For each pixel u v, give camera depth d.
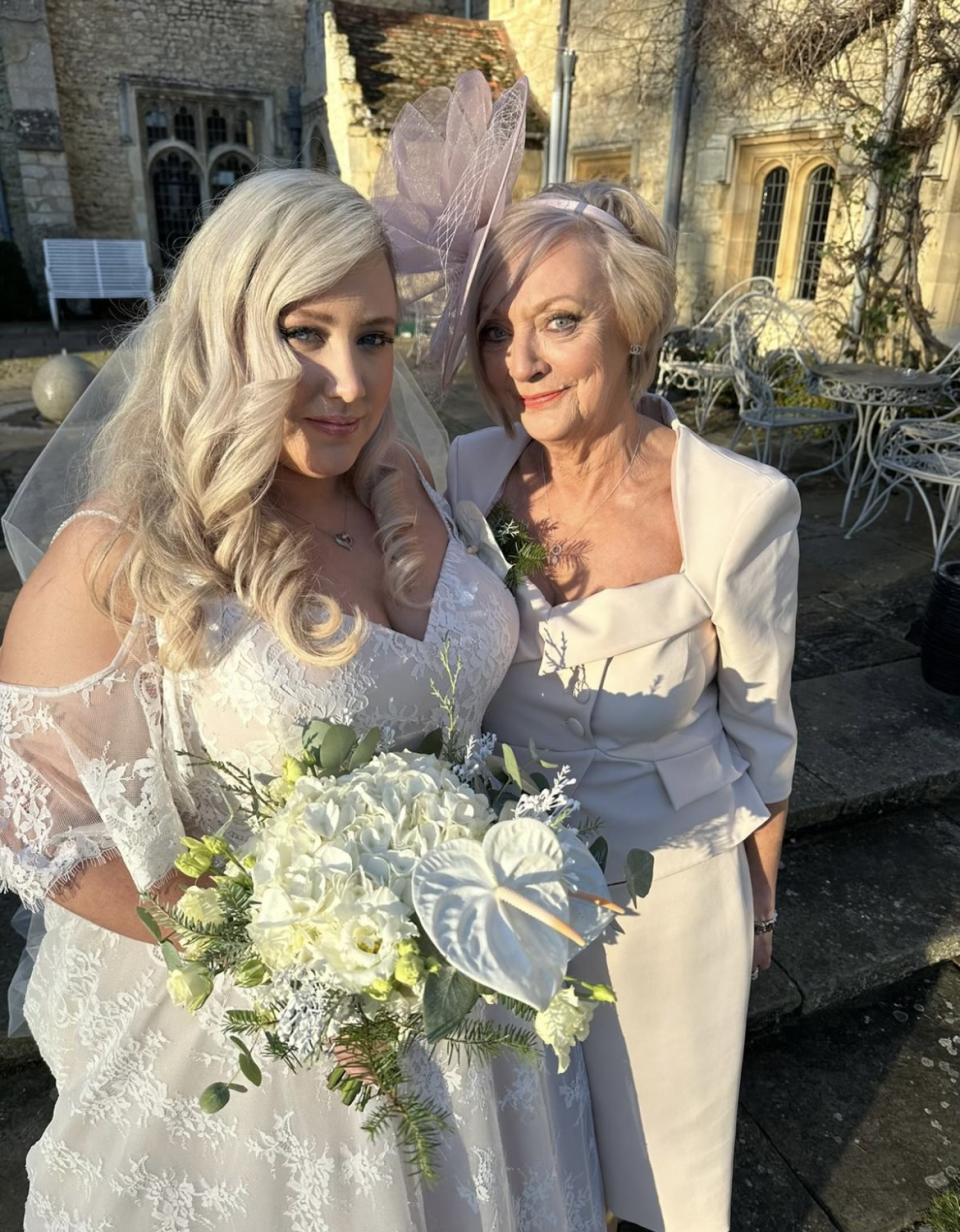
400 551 1.26
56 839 1.05
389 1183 1.17
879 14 6.33
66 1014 1.24
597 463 1.39
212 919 0.95
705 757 1.42
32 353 10.95
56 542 1.10
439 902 0.88
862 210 6.95
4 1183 1.78
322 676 1.10
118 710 1.05
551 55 10.99
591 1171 1.61
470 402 7.55
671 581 1.32
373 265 1.08
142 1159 1.18
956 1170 1.95
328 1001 0.92
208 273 1.04
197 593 1.03
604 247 1.22
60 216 14.29
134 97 14.91
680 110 8.64
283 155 16.08
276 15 15.17
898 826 2.90
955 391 6.21
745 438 7.01
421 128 1.30
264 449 1.03
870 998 2.39
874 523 5.38
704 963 1.48
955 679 3.44
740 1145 1.99
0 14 13.03
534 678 1.39
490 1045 1.04
